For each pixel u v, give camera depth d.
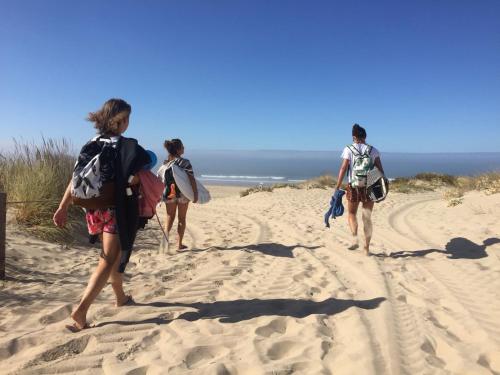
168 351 2.99
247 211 11.95
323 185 19.20
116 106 3.39
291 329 3.47
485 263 5.54
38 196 6.71
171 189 6.35
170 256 6.15
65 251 6.00
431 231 7.91
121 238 3.21
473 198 11.27
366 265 5.59
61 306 3.78
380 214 10.52
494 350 3.05
